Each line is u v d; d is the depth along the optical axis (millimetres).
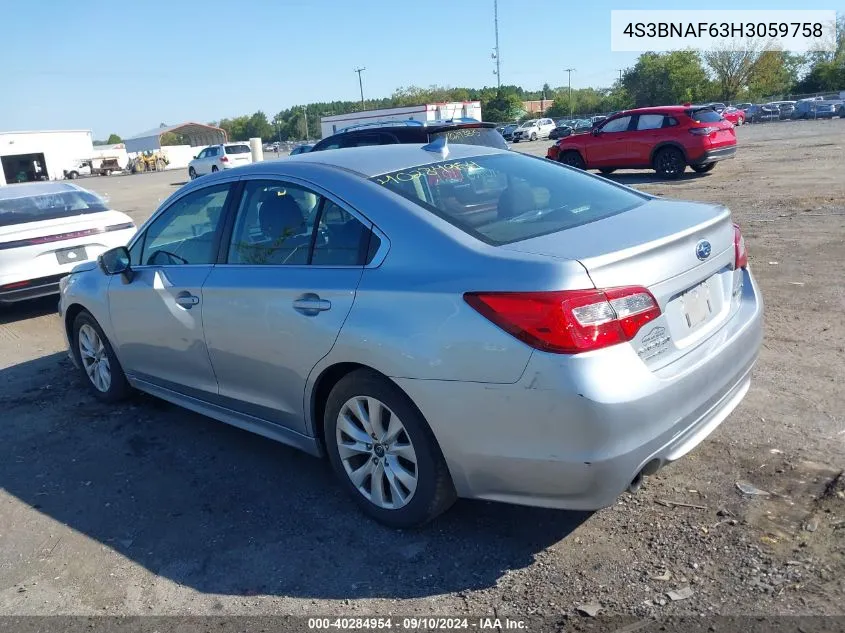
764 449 3770
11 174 65125
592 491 2748
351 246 3379
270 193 3859
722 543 3062
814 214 10281
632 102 79188
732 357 3195
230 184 4121
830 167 16172
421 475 3166
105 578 3250
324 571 3166
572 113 91062
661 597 2791
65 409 5305
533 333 2691
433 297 2963
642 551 3078
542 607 2812
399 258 3174
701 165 17438
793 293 6496
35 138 65812
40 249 7805
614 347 2697
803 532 3072
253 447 4480
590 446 2670
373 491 3428
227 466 4246
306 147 20625
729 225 3486
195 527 3605
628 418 2678
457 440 2959
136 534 3590
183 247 4332
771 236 9047
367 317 3154
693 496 3424
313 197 3619
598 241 2969
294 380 3576
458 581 3020
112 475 4230
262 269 3736
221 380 4086
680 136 16750
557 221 3328
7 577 3316
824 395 4332
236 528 3568
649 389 2727
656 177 17641
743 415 4172
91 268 5293
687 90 75125
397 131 11938
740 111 46219
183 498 3904
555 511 3447
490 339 2787
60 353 6750
